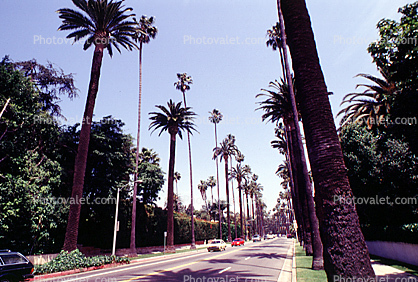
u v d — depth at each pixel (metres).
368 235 21.56
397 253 15.89
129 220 36.22
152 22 39.75
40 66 25.80
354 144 20.38
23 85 21.11
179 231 49.31
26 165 21.06
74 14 23.08
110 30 25.25
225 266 16.17
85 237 30.55
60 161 27.27
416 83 10.35
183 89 51.31
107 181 30.19
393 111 11.55
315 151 5.97
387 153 17.97
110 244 32.88
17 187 19.05
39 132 23.27
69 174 27.62
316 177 5.88
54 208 22.53
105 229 32.66
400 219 18.84
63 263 17.19
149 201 42.12
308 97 6.34
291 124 27.14
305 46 6.72
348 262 5.06
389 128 12.17
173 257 27.39
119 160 32.25
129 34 26.80
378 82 20.45
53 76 26.11
